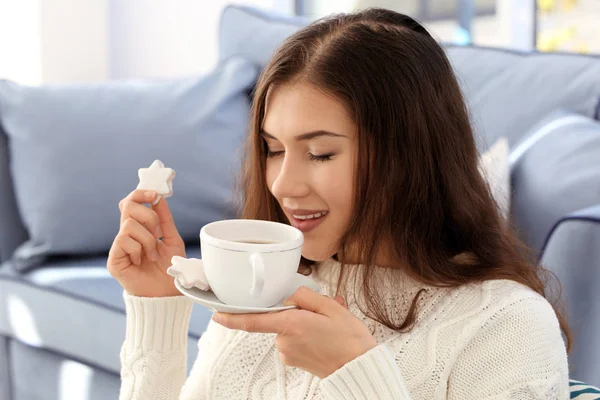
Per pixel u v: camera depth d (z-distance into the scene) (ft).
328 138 3.45
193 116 8.71
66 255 8.57
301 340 3.05
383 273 3.85
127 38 13.74
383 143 3.51
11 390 8.37
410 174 3.59
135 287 4.16
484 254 3.80
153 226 4.04
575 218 5.04
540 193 6.20
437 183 3.72
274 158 3.74
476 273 3.72
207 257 2.94
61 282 7.86
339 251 3.85
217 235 3.10
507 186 6.55
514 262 3.82
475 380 3.51
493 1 11.20
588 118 6.97
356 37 3.53
